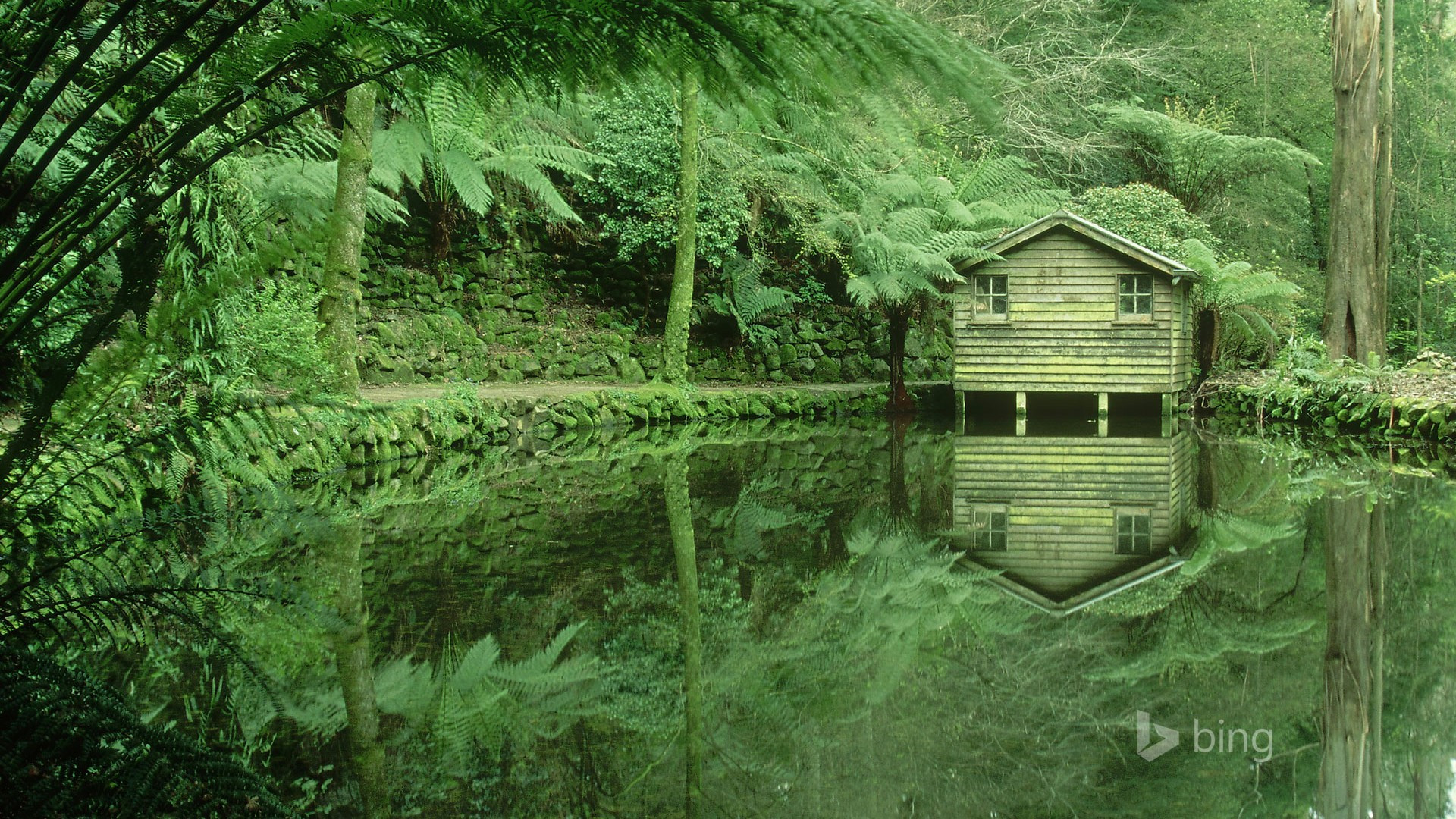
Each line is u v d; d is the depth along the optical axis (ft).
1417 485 23.86
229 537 16.44
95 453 6.14
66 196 5.48
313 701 9.22
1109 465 28.94
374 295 39.45
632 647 11.43
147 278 5.85
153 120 6.65
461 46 5.60
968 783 8.00
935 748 8.68
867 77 4.70
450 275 42.22
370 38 5.59
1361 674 10.73
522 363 42.63
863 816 7.19
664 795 7.55
